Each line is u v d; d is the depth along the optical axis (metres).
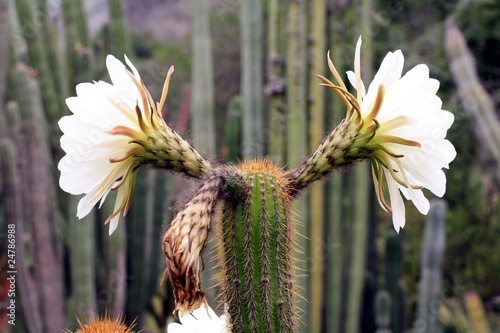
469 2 9.20
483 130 5.36
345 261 4.71
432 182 1.32
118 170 1.29
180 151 1.31
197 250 1.15
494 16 9.09
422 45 9.59
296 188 1.38
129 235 4.71
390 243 5.80
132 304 4.68
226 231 1.29
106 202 4.49
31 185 4.29
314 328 4.47
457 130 8.32
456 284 8.39
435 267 5.43
